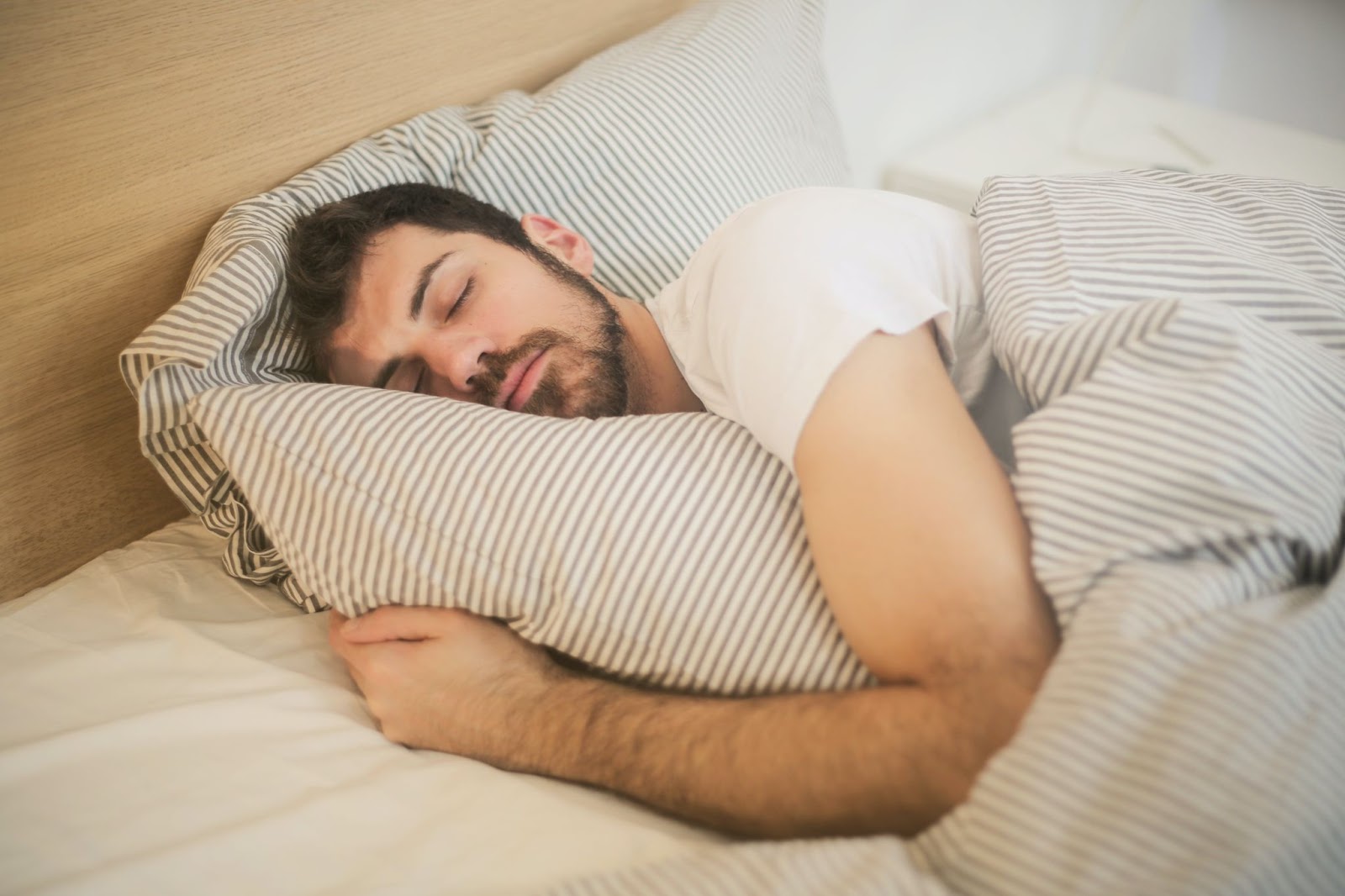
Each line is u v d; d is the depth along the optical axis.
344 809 0.65
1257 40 2.39
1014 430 0.64
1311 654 0.51
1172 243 0.75
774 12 1.32
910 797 0.54
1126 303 0.71
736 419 0.78
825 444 0.62
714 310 0.77
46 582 0.91
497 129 1.10
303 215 0.94
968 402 0.79
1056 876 0.47
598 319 0.92
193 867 0.60
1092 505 0.57
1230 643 0.50
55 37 0.81
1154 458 0.57
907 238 0.80
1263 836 0.45
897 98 1.86
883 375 0.64
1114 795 0.47
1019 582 0.57
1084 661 0.51
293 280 0.88
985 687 0.54
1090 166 1.80
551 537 0.68
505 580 0.69
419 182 1.01
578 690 0.70
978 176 1.76
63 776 0.66
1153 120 1.97
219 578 0.90
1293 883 0.45
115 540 0.97
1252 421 0.57
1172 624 0.52
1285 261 0.81
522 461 0.70
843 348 0.64
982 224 0.84
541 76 1.30
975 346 0.81
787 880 0.50
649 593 0.66
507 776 0.68
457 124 1.10
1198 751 0.47
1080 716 0.49
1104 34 2.38
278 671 0.77
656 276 1.12
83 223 0.86
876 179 1.88
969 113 2.08
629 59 1.22
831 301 0.67
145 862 0.59
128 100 0.87
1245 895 0.44
